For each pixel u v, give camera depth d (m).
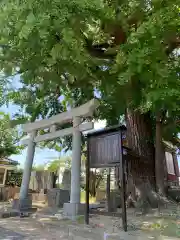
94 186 7.53
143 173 7.20
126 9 4.85
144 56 3.96
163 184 7.41
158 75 4.30
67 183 13.07
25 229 4.36
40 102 9.97
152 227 4.15
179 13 4.22
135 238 3.46
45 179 14.01
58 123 8.21
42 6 3.52
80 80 6.67
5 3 3.77
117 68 4.93
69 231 4.09
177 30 4.22
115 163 4.36
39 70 5.37
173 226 4.11
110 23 5.20
